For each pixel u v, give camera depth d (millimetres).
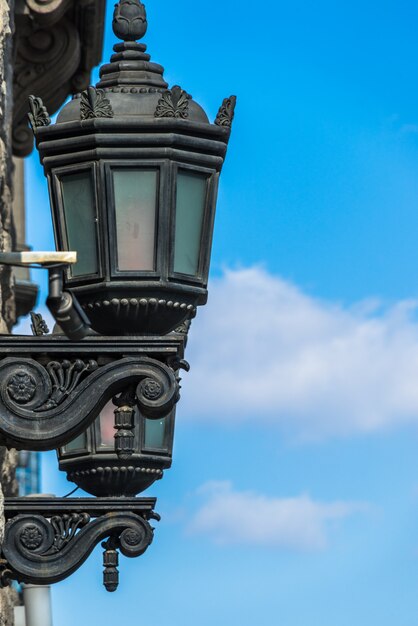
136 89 7387
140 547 8742
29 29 17391
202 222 7277
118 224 7152
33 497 8586
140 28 7738
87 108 7230
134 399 7113
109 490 9797
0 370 6945
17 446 6977
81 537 8586
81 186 7219
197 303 7355
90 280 7145
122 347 7031
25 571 8398
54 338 7004
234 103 7340
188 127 7219
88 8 17438
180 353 7191
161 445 9773
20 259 6484
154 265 7141
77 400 6969
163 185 7168
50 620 13680
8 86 11703
